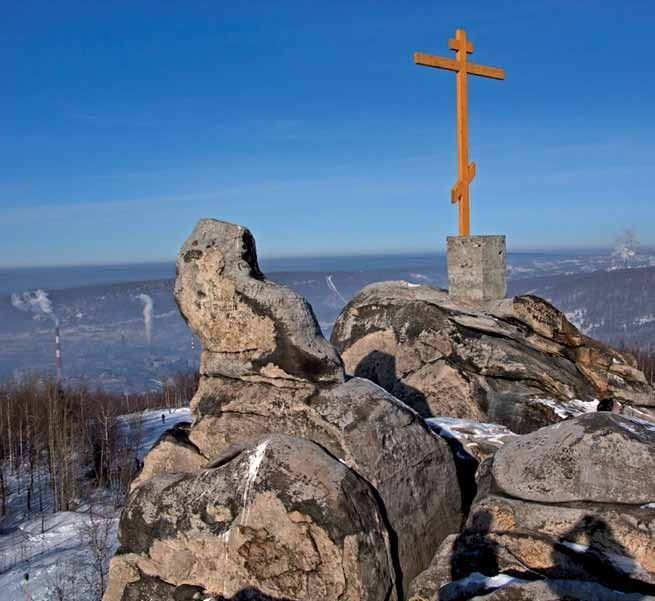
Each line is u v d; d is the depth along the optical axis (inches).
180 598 229.0
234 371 266.4
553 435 245.3
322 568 214.2
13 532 980.6
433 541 249.6
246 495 225.9
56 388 1485.0
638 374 395.5
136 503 243.0
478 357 394.9
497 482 242.2
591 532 215.3
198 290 269.0
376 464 238.4
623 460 226.2
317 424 245.0
